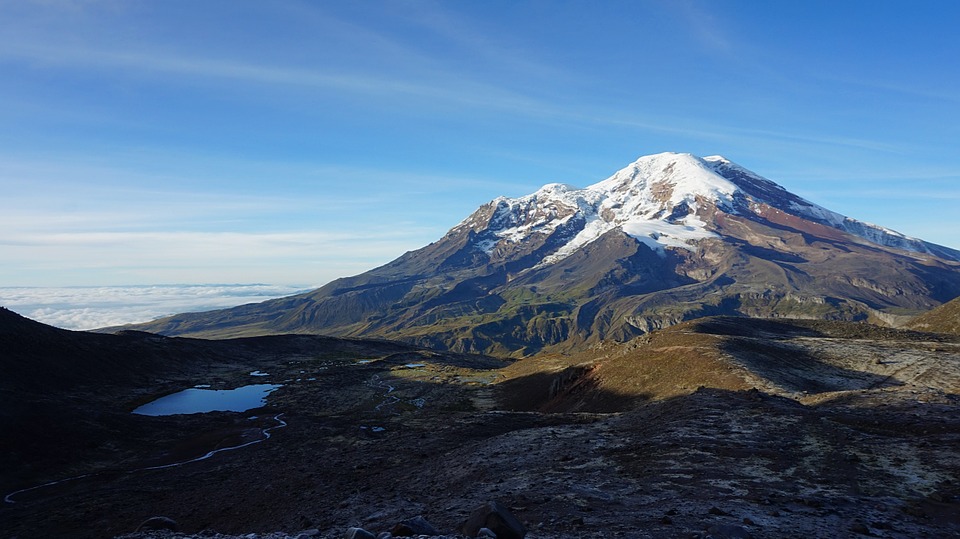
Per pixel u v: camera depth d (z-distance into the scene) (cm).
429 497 2828
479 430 5825
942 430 2686
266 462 5434
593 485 2402
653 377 7512
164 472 5409
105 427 6975
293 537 1817
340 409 9681
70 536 3356
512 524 1438
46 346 10700
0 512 4159
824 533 1520
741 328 11850
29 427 6131
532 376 11650
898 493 1914
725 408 3731
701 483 2208
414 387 11975
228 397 11212
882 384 6444
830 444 2644
